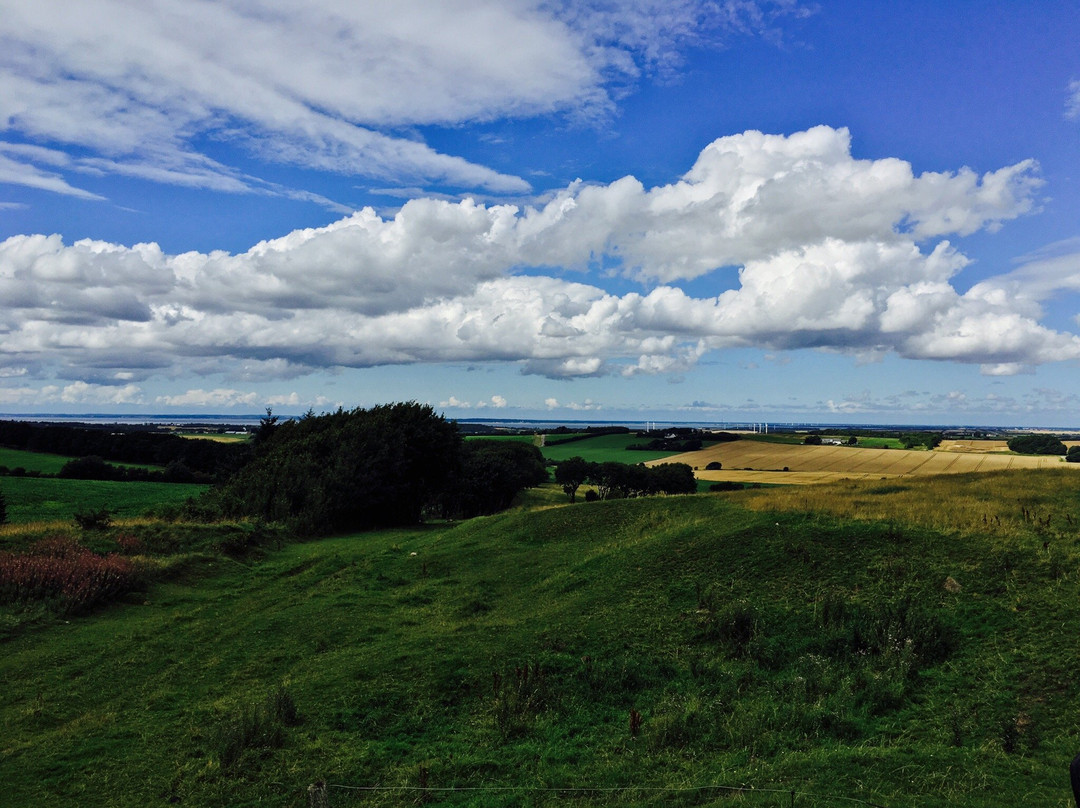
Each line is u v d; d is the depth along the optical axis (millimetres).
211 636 19406
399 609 21562
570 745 12648
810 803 9570
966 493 26453
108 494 58844
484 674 15242
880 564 18953
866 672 14000
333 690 14773
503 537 30547
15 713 14273
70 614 20891
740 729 12492
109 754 12422
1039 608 15328
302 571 28266
